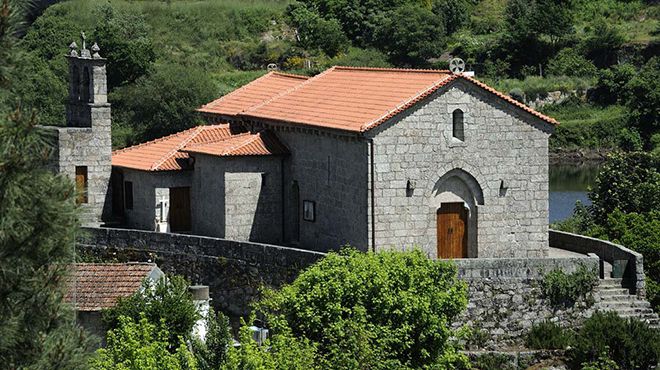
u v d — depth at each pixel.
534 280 79.62
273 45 185.62
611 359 77.38
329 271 71.31
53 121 145.25
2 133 36.47
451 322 75.62
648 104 174.12
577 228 104.06
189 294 70.38
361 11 195.12
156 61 173.12
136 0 190.50
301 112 87.00
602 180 107.69
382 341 68.38
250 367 55.44
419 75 85.12
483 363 77.44
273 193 87.12
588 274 80.25
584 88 183.00
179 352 57.66
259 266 81.88
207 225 88.25
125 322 62.03
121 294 69.75
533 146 83.56
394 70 87.88
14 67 36.78
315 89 90.81
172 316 66.50
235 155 85.81
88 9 173.88
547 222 84.25
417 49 189.88
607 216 100.81
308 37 188.00
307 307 69.94
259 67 180.75
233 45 183.88
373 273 70.94
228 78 172.50
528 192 83.69
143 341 60.22
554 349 78.31
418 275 72.06
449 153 81.69
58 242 37.41
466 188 82.69
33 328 37.25
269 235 87.25
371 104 83.00
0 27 36.53
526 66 190.38
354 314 69.38
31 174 36.97
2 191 36.38
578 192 147.88
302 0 199.50
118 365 56.94
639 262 81.56
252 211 86.62
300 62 181.25
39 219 36.97
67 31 163.88
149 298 68.00
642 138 172.75
